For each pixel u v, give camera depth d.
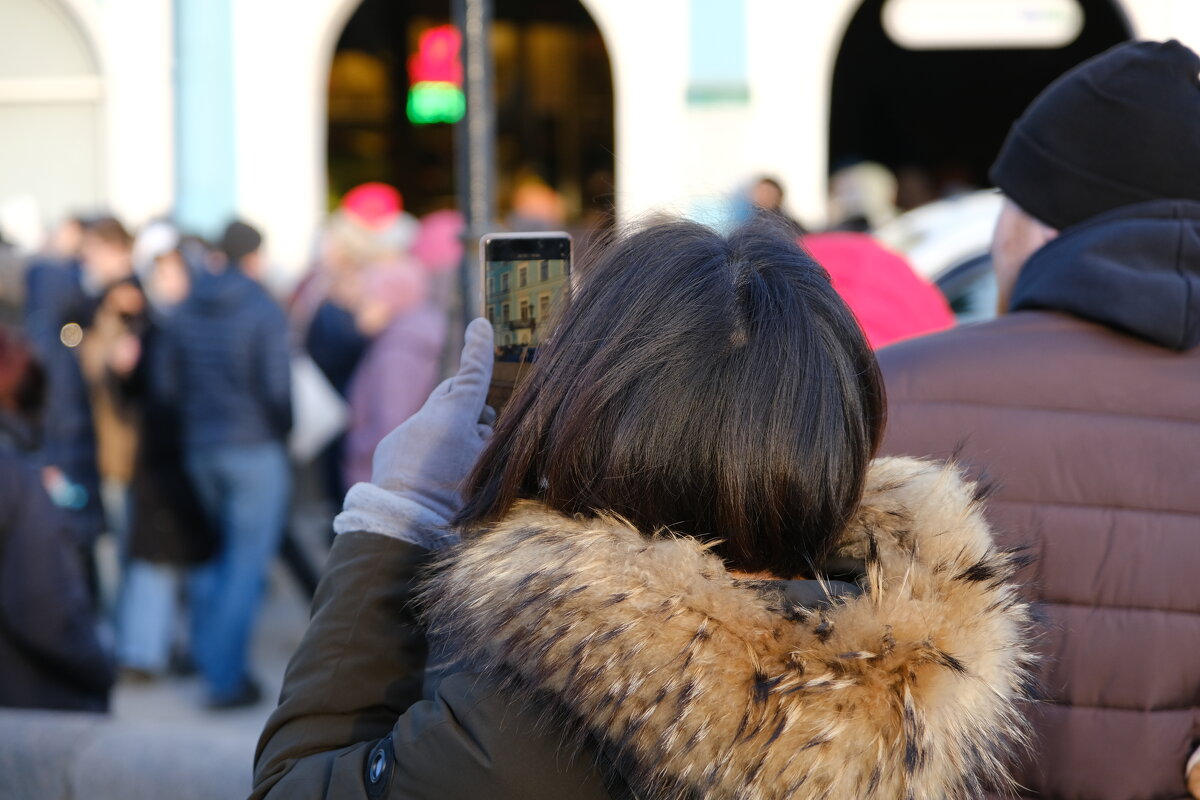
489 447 1.10
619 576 0.96
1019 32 8.10
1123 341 1.45
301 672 1.18
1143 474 1.39
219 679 4.84
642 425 1.01
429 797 1.00
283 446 4.84
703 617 0.95
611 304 1.06
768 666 0.93
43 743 2.31
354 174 9.84
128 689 5.07
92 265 5.38
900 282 2.66
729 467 1.00
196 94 8.37
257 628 5.86
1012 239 1.66
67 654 2.64
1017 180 1.61
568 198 10.08
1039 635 1.30
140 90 8.46
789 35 8.07
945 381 1.45
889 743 0.92
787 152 8.16
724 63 8.12
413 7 9.84
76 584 2.67
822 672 0.93
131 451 5.23
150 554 4.86
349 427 5.18
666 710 0.92
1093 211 1.54
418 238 6.23
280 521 4.87
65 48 8.58
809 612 0.96
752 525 1.01
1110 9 9.00
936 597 1.02
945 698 0.96
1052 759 1.36
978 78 11.27
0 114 8.66
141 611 5.12
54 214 8.70
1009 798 1.34
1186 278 1.43
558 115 10.05
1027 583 1.34
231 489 4.73
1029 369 1.44
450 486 1.21
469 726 1.00
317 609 1.21
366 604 1.18
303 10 8.38
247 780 2.22
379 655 1.17
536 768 0.98
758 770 0.91
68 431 5.37
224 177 8.45
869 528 1.10
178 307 4.78
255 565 4.81
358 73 9.67
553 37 9.98
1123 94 1.51
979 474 1.34
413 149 9.98
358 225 5.31
